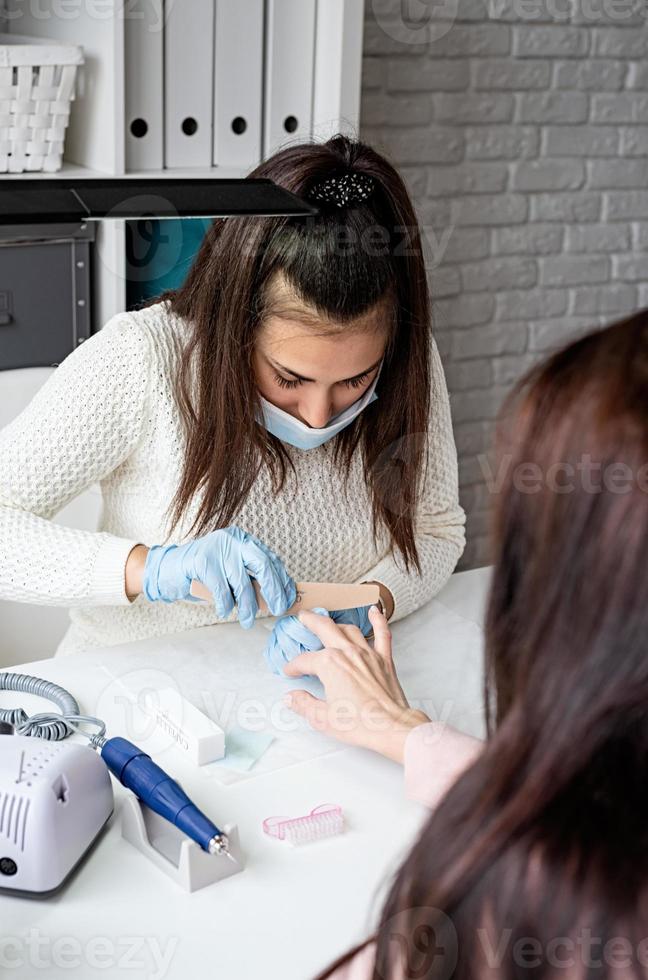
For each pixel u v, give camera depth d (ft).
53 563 3.74
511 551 1.66
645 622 1.45
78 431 3.85
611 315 9.17
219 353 3.66
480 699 3.50
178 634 3.81
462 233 8.23
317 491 4.16
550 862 1.46
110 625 4.14
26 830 2.53
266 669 3.60
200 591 3.61
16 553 3.76
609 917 1.42
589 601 1.49
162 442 3.92
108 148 5.38
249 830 2.84
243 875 2.69
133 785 2.80
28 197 2.31
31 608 4.76
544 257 8.68
